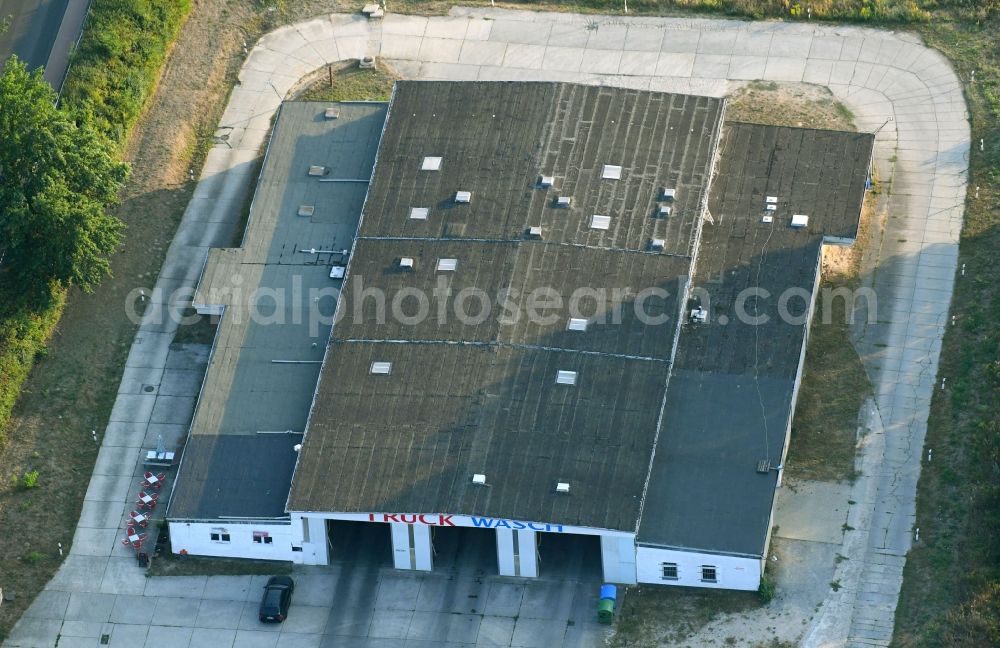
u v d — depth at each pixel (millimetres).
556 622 110062
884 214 130625
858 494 114312
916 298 124875
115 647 110438
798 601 109438
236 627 111062
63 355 124438
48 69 138000
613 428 112438
